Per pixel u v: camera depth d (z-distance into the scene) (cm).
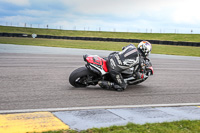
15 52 1605
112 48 2544
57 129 352
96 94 581
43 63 1105
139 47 640
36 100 503
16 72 828
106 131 343
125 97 570
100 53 1908
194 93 653
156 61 1464
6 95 530
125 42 3622
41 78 747
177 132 351
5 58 1227
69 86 655
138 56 622
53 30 5734
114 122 389
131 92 625
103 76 622
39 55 1481
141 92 632
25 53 1570
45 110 438
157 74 943
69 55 1591
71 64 1124
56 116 407
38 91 582
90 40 3878
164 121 408
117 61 607
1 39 3244
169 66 1236
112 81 648
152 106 504
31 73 824
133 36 4922
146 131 350
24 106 457
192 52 2453
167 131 353
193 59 1778
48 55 1513
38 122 376
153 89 675
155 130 356
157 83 764
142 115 437
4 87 604
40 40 3497
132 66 620
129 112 450
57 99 518
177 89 691
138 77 644
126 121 398
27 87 618
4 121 374
